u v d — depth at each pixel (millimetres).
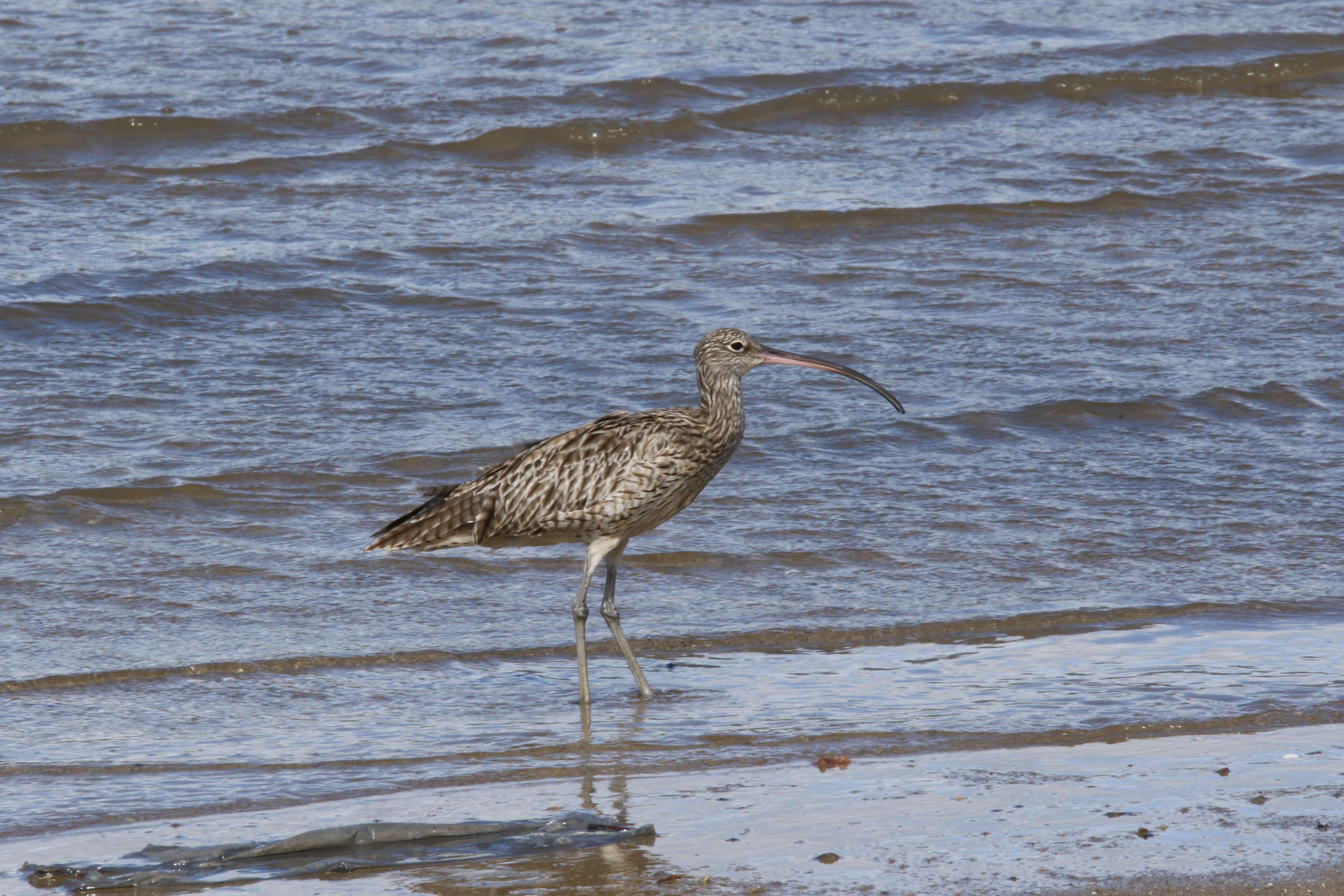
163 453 14867
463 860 7918
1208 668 10773
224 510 13727
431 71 28969
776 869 7762
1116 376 17500
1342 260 21688
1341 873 7648
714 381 11219
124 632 11266
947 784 8891
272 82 27906
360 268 20609
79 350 17625
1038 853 7906
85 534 13094
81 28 29969
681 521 13688
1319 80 31172
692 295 20062
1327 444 15773
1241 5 35625
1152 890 7480
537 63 29609
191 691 10383
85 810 8547
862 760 9305
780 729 9828
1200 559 12969
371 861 7887
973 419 16250
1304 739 9539
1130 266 21516
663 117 27219
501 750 9516
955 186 24922
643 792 8844
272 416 15914
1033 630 11602
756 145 26859
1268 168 25984
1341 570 12742
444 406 16328
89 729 9742
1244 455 15484
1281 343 18641
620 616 11867
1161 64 31328
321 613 11758
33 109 25734
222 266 20281
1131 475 14938
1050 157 26516
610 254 21609
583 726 9922
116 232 21641
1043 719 9891
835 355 18078
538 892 7531
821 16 33531
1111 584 12430
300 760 9328
